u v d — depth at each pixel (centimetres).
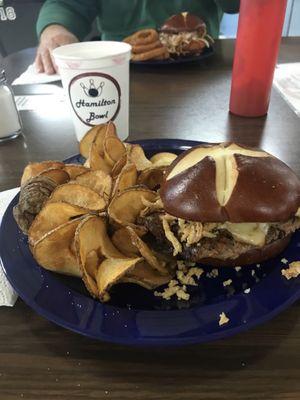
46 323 48
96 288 47
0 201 69
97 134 69
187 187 53
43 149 91
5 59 156
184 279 53
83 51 84
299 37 174
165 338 42
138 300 50
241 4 92
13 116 95
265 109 104
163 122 102
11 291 51
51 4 175
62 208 52
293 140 92
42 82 128
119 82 83
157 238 58
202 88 125
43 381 41
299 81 124
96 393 40
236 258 54
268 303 46
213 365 42
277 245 54
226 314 45
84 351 44
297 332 46
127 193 57
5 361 43
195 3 185
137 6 183
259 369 42
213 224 55
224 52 157
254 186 52
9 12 220
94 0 182
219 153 57
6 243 57
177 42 144
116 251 54
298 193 54
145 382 41
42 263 50
